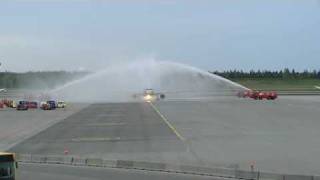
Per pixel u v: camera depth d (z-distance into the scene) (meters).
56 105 145.75
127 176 51.16
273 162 56.59
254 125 93.44
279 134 80.69
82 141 76.19
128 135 81.62
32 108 149.50
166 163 54.88
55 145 73.19
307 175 46.56
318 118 104.25
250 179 48.53
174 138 77.31
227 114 115.50
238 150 65.50
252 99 176.00
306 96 192.88
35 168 57.31
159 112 123.06
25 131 90.81
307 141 72.62
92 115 118.69
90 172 53.97
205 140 74.88
